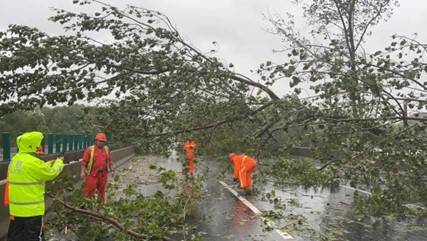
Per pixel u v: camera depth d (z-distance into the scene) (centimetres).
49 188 814
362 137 997
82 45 1116
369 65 1019
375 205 1065
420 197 1037
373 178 1056
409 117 999
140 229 841
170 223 937
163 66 1160
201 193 1348
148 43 1180
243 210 1184
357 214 1133
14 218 664
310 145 1116
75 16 1167
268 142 1248
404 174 1016
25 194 663
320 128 1034
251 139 1189
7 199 680
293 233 927
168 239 827
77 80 1110
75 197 846
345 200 1384
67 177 838
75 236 880
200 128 1237
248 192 1470
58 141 1939
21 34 1132
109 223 827
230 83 1219
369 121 1015
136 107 1166
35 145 687
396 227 990
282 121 1102
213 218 1076
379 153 980
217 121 1248
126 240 825
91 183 1084
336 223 1028
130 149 3425
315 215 1127
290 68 1023
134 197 1365
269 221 1041
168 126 1216
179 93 1188
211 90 1215
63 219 834
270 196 1427
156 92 1159
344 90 1022
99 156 1095
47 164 673
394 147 965
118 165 2553
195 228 962
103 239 853
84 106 1217
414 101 983
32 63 1077
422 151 986
